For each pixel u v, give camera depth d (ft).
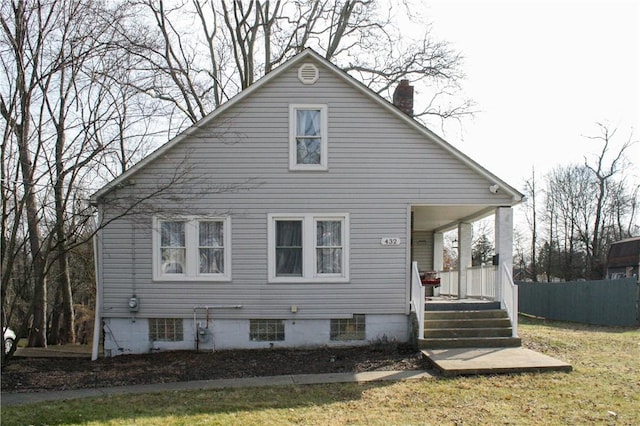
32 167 40.47
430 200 45.73
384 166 45.75
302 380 33.42
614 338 49.67
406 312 45.42
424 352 38.75
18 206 41.27
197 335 44.93
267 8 81.05
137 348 45.34
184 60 76.89
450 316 43.88
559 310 85.10
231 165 45.42
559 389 29.17
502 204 45.88
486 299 49.70
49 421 25.85
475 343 40.88
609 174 142.41
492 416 24.84
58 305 72.38
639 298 67.72
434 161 45.91
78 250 68.64
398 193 45.73
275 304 45.27
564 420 24.07
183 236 45.68
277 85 45.73
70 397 31.35
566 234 160.25
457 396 28.32
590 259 147.23
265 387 31.76
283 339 45.32
